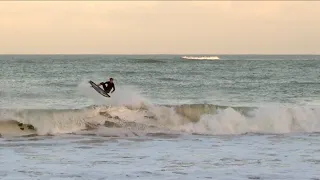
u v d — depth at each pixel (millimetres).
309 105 113812
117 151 59688
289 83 188625
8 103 111250
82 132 74625
